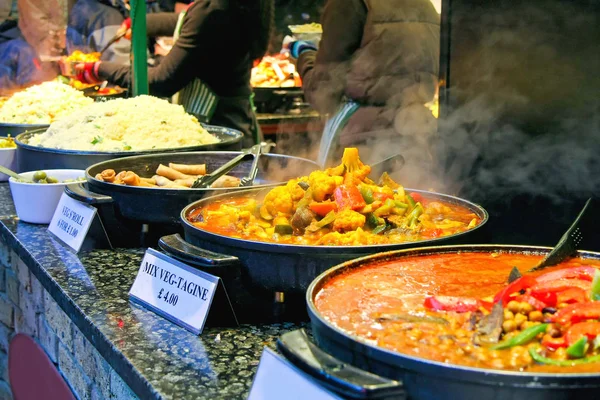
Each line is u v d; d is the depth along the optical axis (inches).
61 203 76.2
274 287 48.1
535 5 60.3
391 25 110.1
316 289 38.6
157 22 167.3
